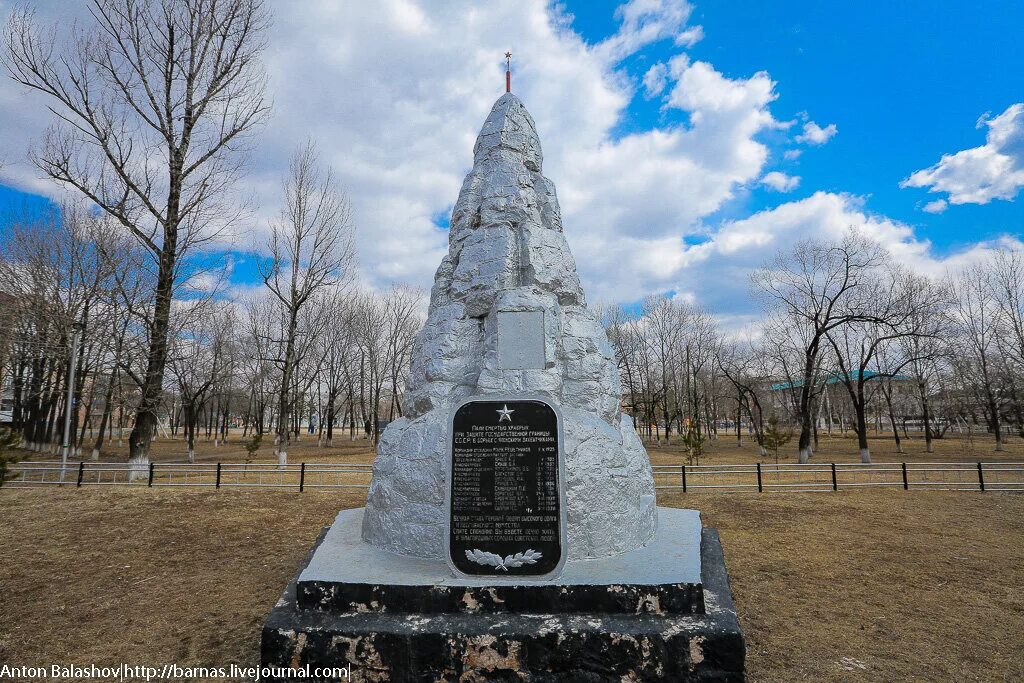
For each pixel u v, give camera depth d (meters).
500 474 5.85
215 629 6.96
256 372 45.28
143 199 18.92
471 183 8.94
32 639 6.71
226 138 20.72
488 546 5.68
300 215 27.86
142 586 8.67
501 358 6.96
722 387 58.66
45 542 11.12
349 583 5.45
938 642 6.59
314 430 71.62
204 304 26.55
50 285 27.88
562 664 4.92
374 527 6.85
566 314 7.77
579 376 7.30
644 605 5.26
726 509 14.45
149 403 19.30
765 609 7.69
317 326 41.47
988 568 9.45
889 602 7.93
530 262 7.73
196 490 16.58
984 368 35.84
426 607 5.35
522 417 5.97
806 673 5.80
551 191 9.04
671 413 53.25
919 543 11.04
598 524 6.30
